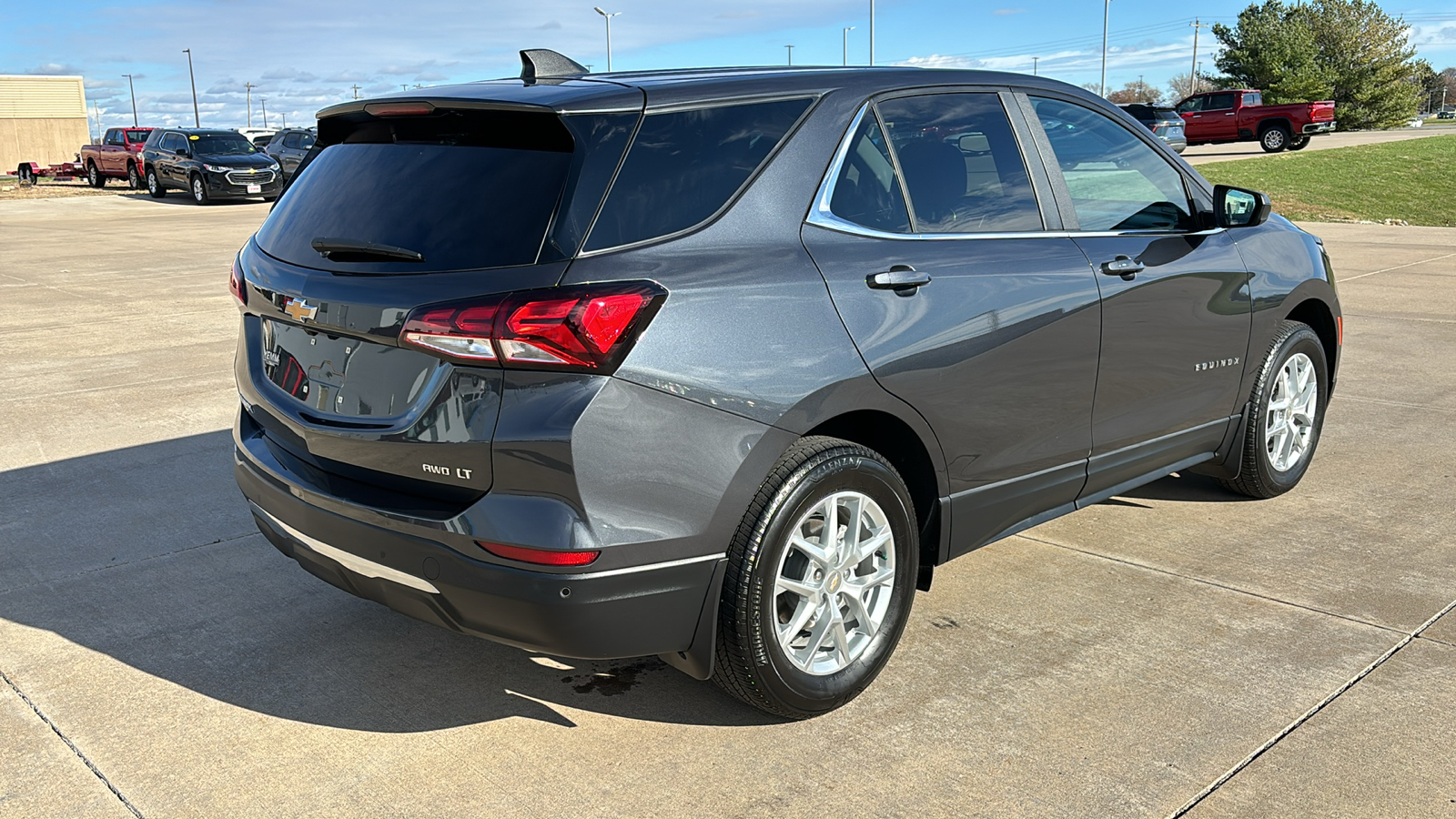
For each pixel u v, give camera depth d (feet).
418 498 8.81
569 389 8.11
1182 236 13.10
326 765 9.23
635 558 8.41
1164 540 14.03
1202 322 13.20
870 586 10.06
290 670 10.94
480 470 8.31
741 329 8.77
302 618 12.11
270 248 10.30
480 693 10.46
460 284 8.33
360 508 8.98
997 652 11.02
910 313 9.87
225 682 10.71
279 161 93.61
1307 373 15.40
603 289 8.16
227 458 17.99
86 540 14.42
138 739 9.66
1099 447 12.19
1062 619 11.75
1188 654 10.86
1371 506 15.07
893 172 10.36
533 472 8.14
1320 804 8.41
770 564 9.05
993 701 10.07
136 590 12.85
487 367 8.21
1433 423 19.15
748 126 9.52
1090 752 9.19
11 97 158.92
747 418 8.77
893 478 9.94
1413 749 9.12
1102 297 11.66
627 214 8.59
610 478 8.21
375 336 8.74
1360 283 36.04
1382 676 10.33
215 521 15.11
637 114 8.93
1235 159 102.06
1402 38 211.61
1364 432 18.67
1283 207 64.49
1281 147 114.83
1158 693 10.14
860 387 9.46
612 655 8.66
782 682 9.36
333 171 10.21
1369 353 25.13
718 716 9.98
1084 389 11.69
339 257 9.30
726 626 9.09
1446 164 91.76
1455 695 9.96
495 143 9.10
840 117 10.06
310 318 9.30
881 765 9.09
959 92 11.27
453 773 9.11
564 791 8.83
